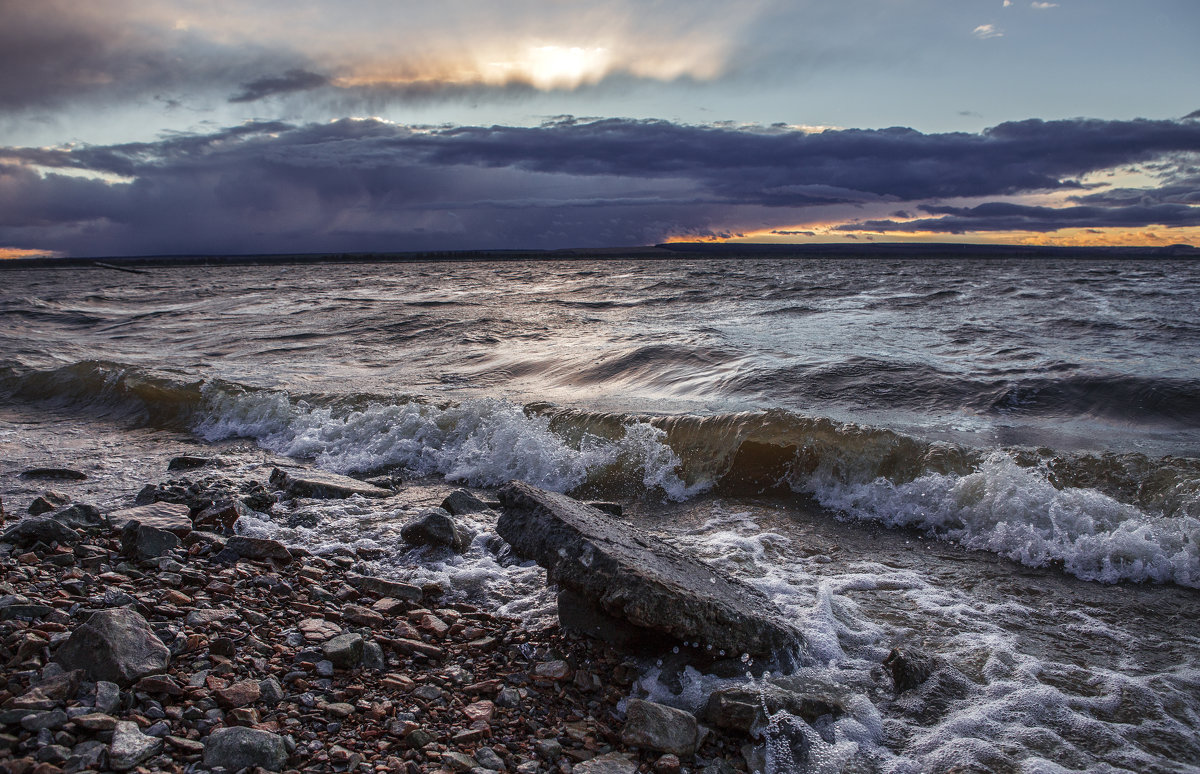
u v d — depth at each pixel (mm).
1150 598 4617
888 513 6145
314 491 6418
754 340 15875
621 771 2793
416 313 24219
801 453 6883
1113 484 5945
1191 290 27766
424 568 4887
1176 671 3740
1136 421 9570
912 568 5133
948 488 6082
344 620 3979
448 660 3621
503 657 3670
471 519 5875
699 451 7227
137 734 2662
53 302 33281
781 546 5566
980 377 11531
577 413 8156
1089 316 19391
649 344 15164
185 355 16172
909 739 3176
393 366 14367
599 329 18922
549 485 7223
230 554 4734
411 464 7887
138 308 30547
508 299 29906
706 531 5961
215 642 3432
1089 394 10562
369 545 5266
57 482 6859
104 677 2984
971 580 4910
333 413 9234
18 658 3113
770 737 3086
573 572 3658
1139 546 5008
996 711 3354
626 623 3680
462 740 2928
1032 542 5324
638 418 7844
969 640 4051
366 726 2977
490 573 4758
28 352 16250
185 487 6277
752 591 4320
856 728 3191
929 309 22031
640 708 3078
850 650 3941
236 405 9766
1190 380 10695
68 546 4719
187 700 2986
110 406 10711
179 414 10039
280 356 15914
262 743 2682
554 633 3889
